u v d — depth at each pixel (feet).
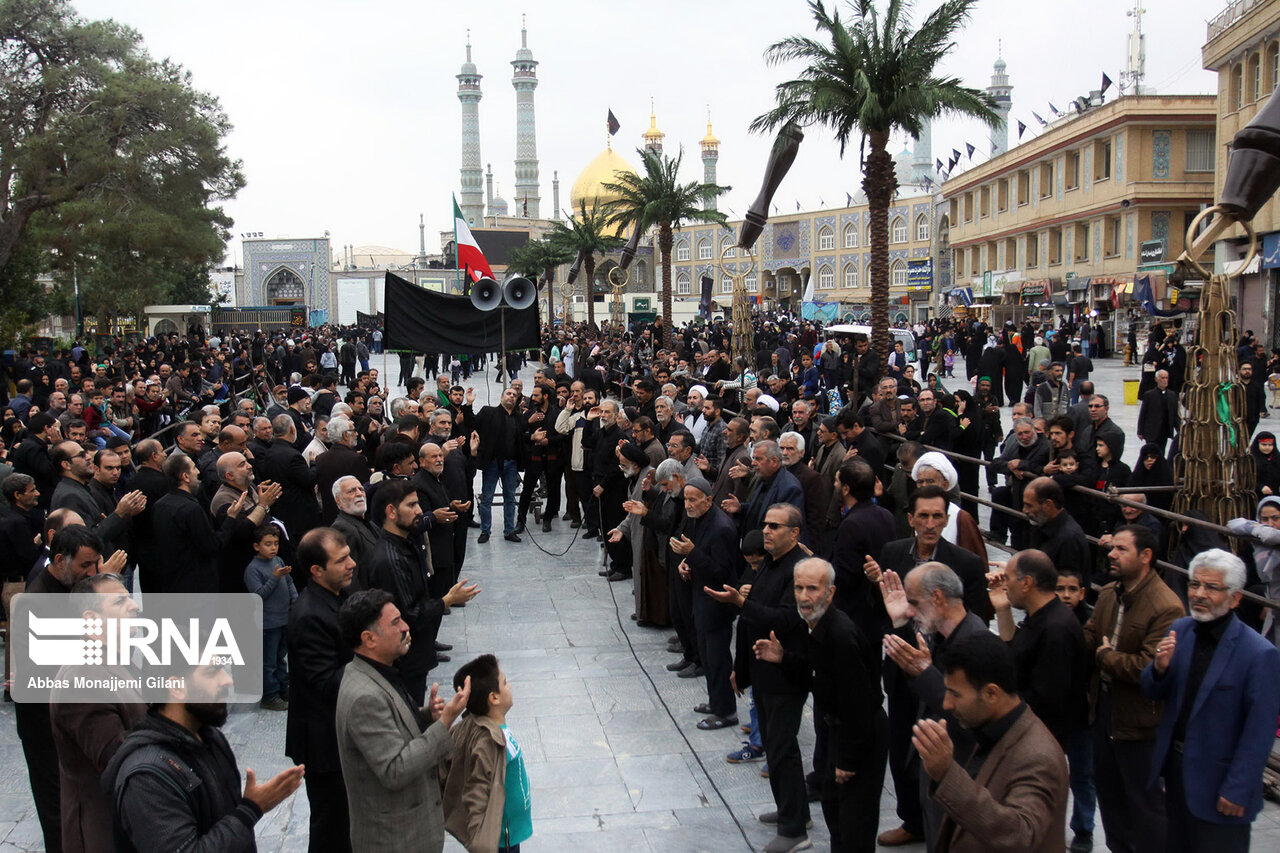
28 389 49.06
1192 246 23.58
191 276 229.86
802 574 14.99
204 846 10.46
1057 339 82.12
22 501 23.63
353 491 21.13
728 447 28.99
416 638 18.53
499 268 287.69
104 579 13.33
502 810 14.15
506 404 40.01
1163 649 14.30
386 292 45.42
